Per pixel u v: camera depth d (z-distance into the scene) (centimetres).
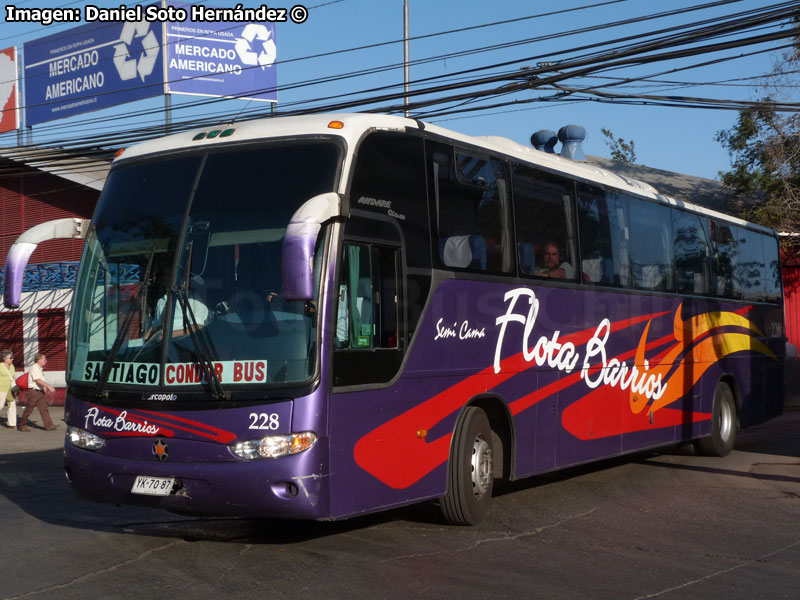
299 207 698
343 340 693
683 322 1308
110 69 2934
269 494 655
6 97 3147
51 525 851
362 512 704
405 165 783
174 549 746
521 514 916
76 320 764
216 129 771
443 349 806
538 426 950
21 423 1922
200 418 673
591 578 671
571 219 1038
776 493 1064
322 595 616
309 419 659
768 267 1686
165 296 708
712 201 2853
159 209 744
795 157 2564
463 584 648
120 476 702
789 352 2453
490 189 898
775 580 674
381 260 744
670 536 823
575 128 2527
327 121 739
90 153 2119
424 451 780
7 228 2739
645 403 1190
